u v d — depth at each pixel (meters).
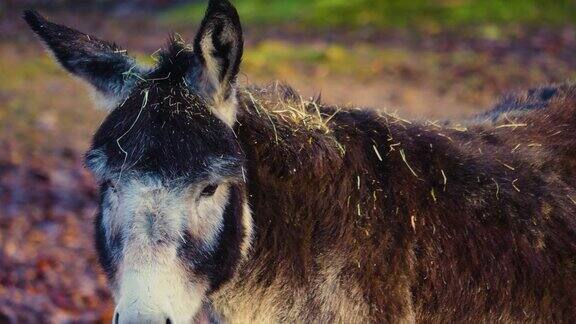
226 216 7.90
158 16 50.44
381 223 8.43
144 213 7.50
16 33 45.00
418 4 42.97
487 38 37.56
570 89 10.43
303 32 41.53
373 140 8.79
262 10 46.38
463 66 33.72
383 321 8.30
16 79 33.81
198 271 7.72
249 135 8.44
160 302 7.38
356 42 38.78
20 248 17.77
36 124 27.61
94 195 21.23
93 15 52.41
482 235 8.64
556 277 8.77
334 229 8.41
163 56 8.33
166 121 7.67
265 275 8.43
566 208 8.97
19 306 14.72
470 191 8.75
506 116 9.88
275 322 8.52
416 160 8.77
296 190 8.51
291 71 34.16
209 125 7.74
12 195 21.05
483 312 8.65
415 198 8.57
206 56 7.89
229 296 8.52
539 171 9.09
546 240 8.81
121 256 7.60
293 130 8.66
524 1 41.34
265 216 8.42
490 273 8.61
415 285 8.46
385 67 34.41
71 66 8.45
